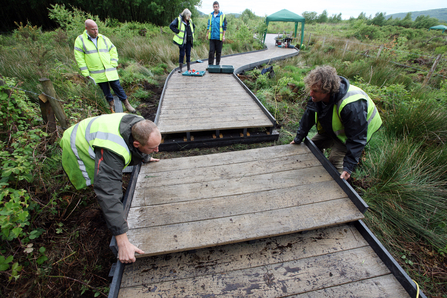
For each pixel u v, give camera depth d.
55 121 2.54
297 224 1.71
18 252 1.71
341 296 1.44
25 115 2.34
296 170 2.26
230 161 2.39
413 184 2.45
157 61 7.40
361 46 10.30
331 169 2.17
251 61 8.29
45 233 1.90
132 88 5.23
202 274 1.54
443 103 3.76
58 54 6.03
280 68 7.36
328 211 1.82
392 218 2.27
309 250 1.70
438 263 1.96
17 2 14.36
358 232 1.83
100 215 2.17
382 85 5.27
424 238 2.13
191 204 1.87
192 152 3.25
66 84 4.04
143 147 1.37
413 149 2.87
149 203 1.88
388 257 1.58
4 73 4.02
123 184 2.51
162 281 1.49
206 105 4.02
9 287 1.56
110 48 3.60
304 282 1.51
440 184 2.51
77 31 7.89
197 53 8.95
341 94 1.76
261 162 2.37
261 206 1.86
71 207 2.19
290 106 4.71
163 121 3.41
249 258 1.64
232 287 1.47
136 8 15.12
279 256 1.66
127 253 1.34
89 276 1.72
